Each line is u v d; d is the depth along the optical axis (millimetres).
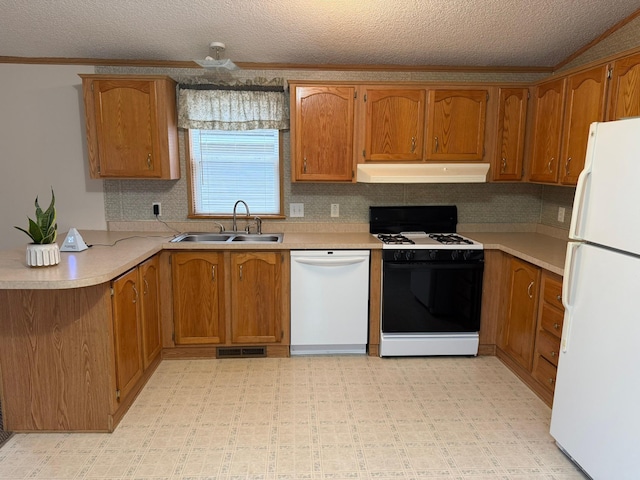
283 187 3756
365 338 3410
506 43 3248
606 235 1908
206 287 3281
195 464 2166
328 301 3340
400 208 3807
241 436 2396
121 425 2494
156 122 3311
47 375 2369
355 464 2176
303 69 3613
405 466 2164
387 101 3398
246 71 3588
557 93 3068
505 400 2791
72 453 2248
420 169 3453
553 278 2643
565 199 3531
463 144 3461
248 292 3305
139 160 3348
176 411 2641
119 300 2469
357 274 3314
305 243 3256
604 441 1904
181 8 2797
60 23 2973
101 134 3305
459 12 2842
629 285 1770
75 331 2334
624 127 1812
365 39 3195
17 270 2254
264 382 3010
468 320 3377
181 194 3713
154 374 3113
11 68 3498
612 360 1858
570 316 2141
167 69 3566
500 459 2221
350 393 2867
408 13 2859
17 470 2113
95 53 3406
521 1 2709
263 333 3363
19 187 3656
